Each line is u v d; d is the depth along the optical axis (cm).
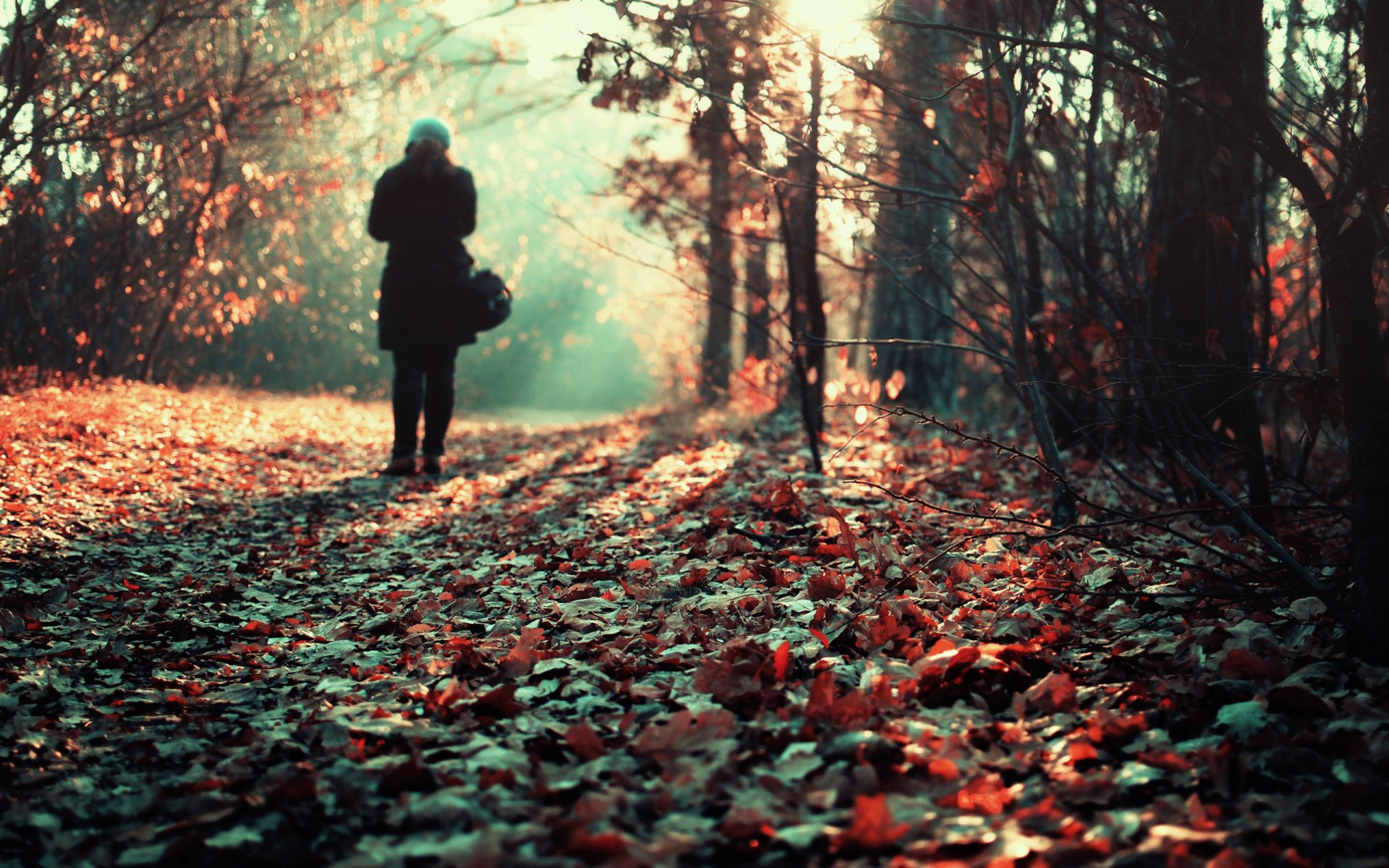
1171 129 465
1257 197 473
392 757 214
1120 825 169
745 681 242
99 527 493
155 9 880
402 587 407
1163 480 514
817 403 697
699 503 512
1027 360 408
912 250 565
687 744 210
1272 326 518
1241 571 320
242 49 964
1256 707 210
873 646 272
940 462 621
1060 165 547
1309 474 532
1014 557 364
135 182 1013
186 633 335
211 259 1197
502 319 716
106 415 769
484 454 884
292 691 277
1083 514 434
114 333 1172
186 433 780
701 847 167
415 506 600
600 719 232
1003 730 211
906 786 187
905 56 497
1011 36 253
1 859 179
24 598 359
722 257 965
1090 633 280
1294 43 339
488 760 207
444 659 292
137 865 174
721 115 508
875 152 520
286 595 399
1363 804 173
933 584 335
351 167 1455
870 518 448
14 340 964
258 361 1820
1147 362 339
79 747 233
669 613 324
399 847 174
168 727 246
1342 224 236
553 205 689
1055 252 637
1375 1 242
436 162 675
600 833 171
